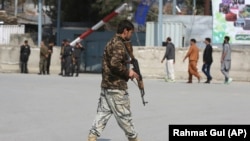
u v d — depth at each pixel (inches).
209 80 1519.4
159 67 1777.8
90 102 957.8
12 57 1971.0
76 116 785.6
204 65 1518.2
